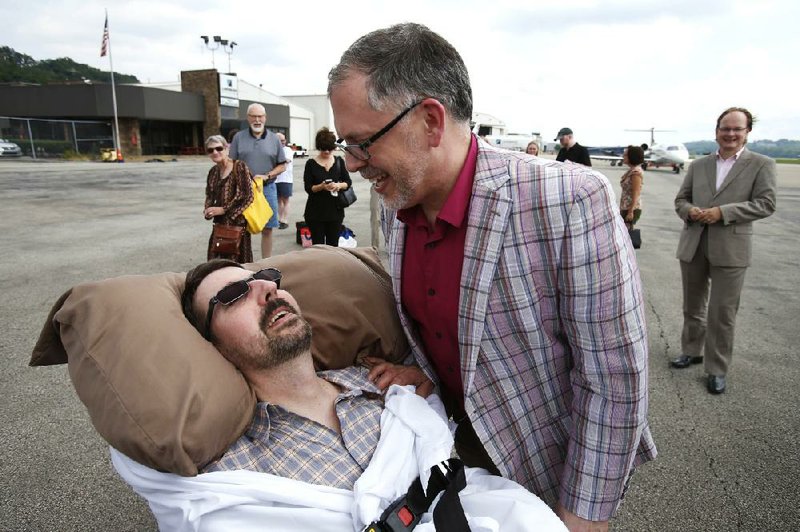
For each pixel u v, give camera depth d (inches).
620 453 47.9
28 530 83.2
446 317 53.1
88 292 60.9
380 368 70.3
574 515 50.3
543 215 44.8
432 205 51.1
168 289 66.7
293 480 54.4
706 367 137.1
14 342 152.6
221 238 186.7
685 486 98.1
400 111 43.4
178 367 55.4
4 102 1312.7
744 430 117.6
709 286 147.6
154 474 53.2
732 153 136.1
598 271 44.2
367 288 74.8
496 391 52.5
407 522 51.9
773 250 342.6
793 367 152.0
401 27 44.9
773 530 87.0
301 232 282.2
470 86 47.8
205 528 51.5
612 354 45.8
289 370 63.2
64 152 1197.1
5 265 242.4
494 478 58.4
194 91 1544.0
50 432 109.0
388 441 58.2
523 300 47.4
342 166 237.8
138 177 754.8
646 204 590.2
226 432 55.7
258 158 239.0
